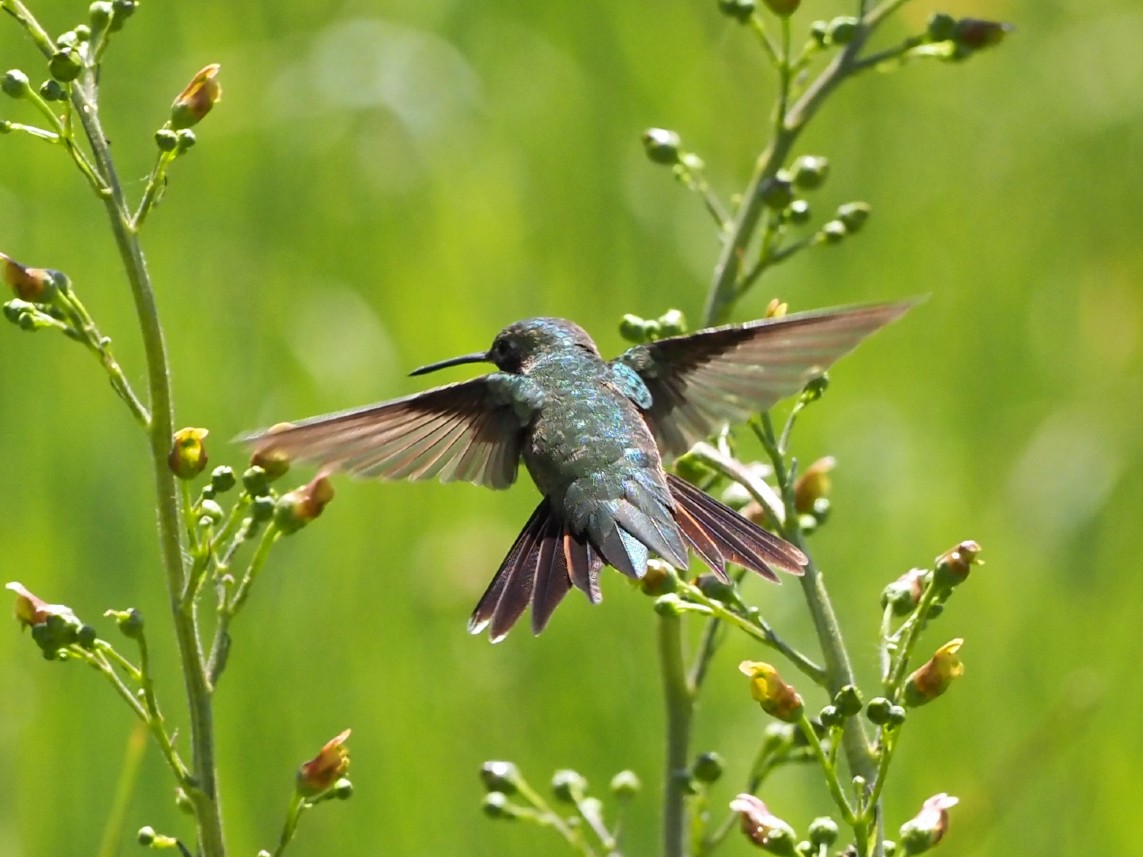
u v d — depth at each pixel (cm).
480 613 616
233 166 1377
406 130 1419
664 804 787
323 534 1223
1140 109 1585
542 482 679
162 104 1388
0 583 1170
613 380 710
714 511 661
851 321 678
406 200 1402
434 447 682
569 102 1479
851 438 1382
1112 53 1614
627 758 1196
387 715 1184
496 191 1428
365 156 1409
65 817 1123
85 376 1246
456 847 1169
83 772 1131
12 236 1284
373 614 1213
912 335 1480
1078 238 1560
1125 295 1520
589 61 1503
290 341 1322
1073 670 1283
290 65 1425
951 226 1545
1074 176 1579
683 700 789
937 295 1507
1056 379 1478
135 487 1224
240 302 1322
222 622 639
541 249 1421
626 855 1179
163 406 628
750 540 646
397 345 1342
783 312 698
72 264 1292
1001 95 1611
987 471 1413
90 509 1209
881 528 1332
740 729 1197
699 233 1455
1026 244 1545
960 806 1099
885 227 1532
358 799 1162
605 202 1448
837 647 639
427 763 1182
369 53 1434
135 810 1127
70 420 1227
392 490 1251
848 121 1564
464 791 1182
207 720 633
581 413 689
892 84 1578
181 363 1276
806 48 806
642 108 1493
